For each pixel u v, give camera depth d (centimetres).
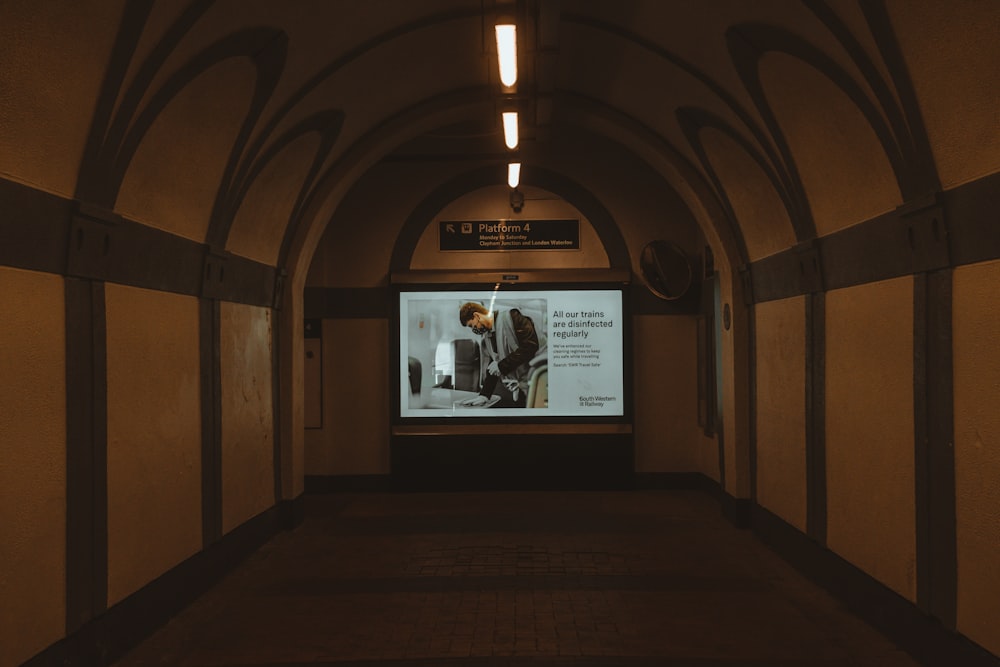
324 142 905
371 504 1123
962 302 475
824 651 561
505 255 1225
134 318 582
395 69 878
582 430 1199
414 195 1225
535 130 1080
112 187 524
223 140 671
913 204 507
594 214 1222
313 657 565
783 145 691
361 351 1221
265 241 877
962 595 479
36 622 460
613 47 841
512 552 852
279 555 850
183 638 604
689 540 897
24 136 434
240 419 819
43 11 407
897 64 476
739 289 952
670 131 967
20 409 445
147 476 604
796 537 777
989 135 432
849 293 645
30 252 451
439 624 632
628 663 545
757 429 911
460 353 1205
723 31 667
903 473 555
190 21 514
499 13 598
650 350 1215
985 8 397
